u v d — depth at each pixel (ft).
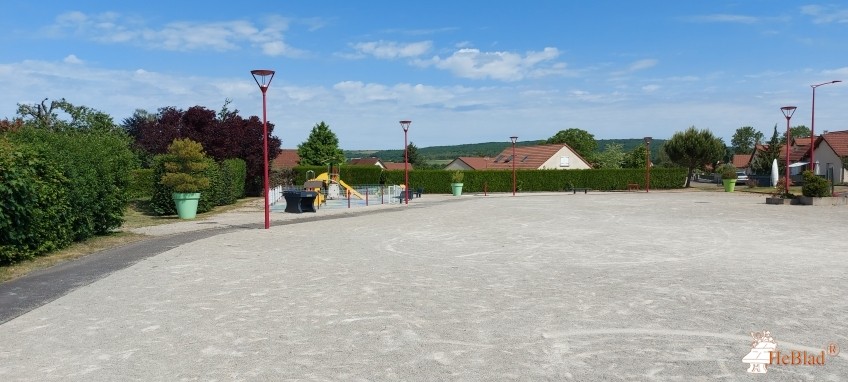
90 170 47.88
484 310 23.79
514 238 49.49
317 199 97.55
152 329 21.21
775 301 25.12
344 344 19.30
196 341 19.70
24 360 17.90
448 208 90.22
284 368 17.02
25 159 38.52
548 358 17.85
